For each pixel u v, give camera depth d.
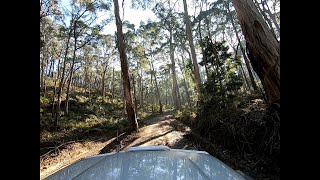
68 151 8.46
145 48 36.56
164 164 1.40
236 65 10.90
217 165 1.50
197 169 1.34
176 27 25.53
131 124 12.98
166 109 44.28
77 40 21.72
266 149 4.60
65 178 1.36
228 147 6.03
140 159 1.51
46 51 26.44
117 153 1.74
